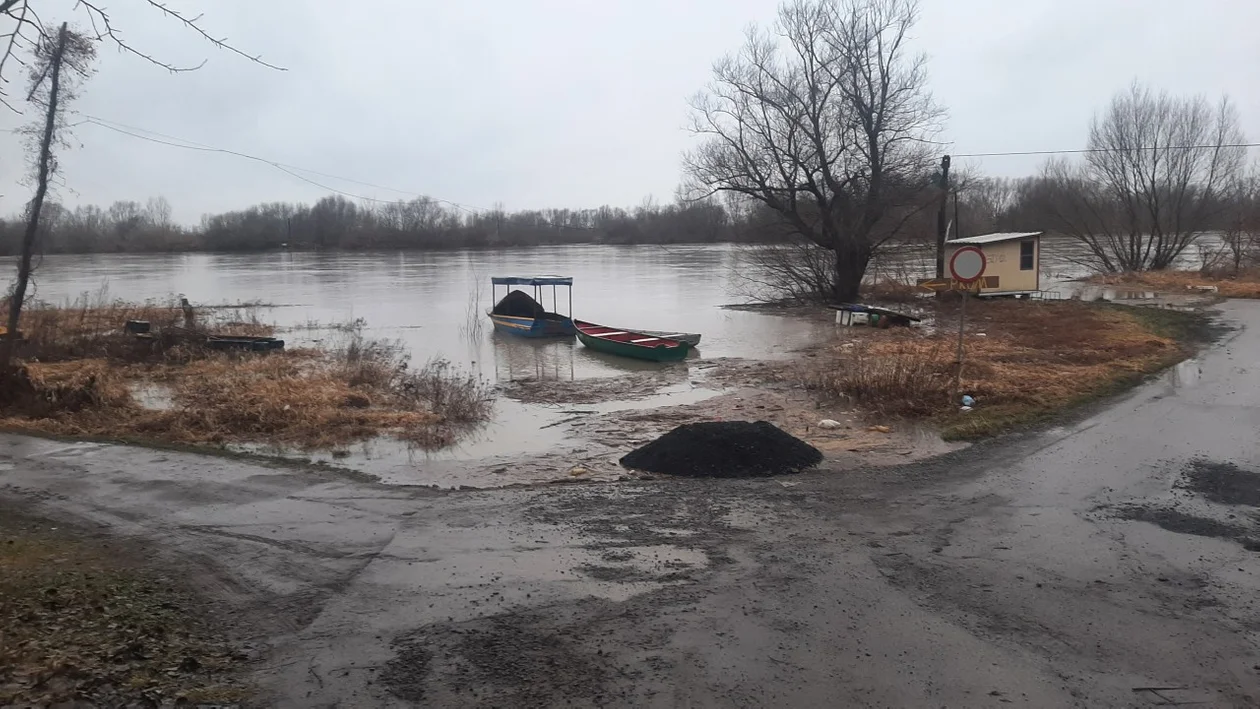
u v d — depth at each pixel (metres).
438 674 4.68
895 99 32.81
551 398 16.03
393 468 10.20
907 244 37.47
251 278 60.50
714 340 25.33
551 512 8.00
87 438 11.45
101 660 4.59
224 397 14.80
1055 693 4.48
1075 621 5.39
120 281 57.38
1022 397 13.58
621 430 12.80
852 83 32.62
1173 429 11.39
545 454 11.11
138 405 14.10
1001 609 5.59
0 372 13.84
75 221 110.00
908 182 33.22
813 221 35.47
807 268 37.53
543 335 26.59
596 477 9.71
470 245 117.62
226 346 22.80
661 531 7.37
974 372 16.14
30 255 15.27
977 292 34.41
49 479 9.14
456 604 5.70
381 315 34.38
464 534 7.30
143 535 7.18
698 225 120.62
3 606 5.18
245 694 4.41
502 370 19.98
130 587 5.83
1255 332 22.45
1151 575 6.21
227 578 6.16
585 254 98.81
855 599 5.76
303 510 8.07
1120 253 48.69
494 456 10.99
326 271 69.44
